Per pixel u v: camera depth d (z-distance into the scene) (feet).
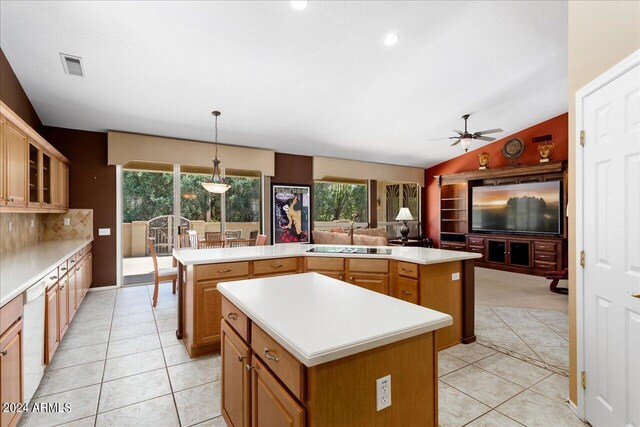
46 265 7.66
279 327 3.63
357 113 16.25
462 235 24.82
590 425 5.75
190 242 15.87
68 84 11.51
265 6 8.59
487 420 5.99
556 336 10.11
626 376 4.91
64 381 7.34
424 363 3.88
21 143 8.68
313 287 5.64
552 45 11.85
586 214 5.88
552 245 18.76
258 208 20.52
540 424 5.87
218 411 6.29
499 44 11.53
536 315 12.17
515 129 21.21
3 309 5.03
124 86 11.93
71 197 14.87
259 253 10.12
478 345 9.45
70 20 8.53
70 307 9.99
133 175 17.10
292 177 21.54
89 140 15.34
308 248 11.53
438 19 9.86
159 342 9.60
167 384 7.26
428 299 8.95
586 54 5.93
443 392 6.93
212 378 7.54
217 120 15.48
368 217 25.63
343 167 23.47
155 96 12.83
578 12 6.15
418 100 15.42
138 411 6.27
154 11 8.43
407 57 11.71
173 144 16.93
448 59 12.16
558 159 19.53
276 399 3.64
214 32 9.41
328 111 15.70
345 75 12.49
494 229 22.08
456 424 5.87
